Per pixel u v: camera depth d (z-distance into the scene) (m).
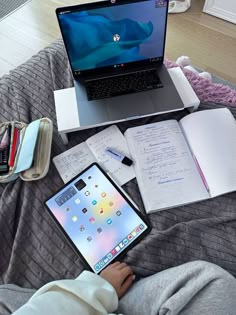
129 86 0.87
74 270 0.70
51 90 1.00
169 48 1.61
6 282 0.69
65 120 0.83
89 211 0.76
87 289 0.51
